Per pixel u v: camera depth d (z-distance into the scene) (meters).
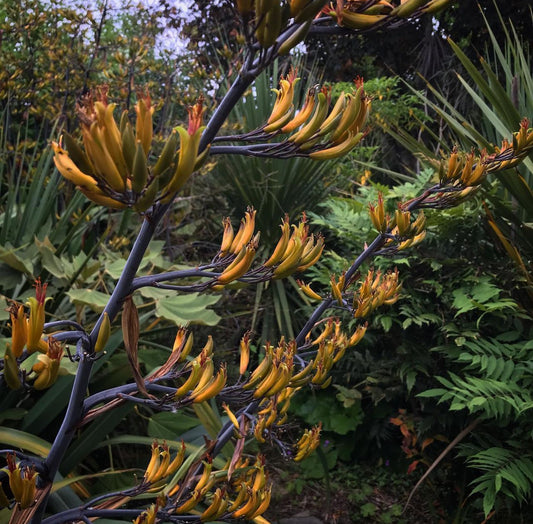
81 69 3.59
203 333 3.10
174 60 3.88
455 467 2.66
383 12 0.82
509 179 2.40
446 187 1.36
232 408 2.38
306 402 3.22
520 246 2.59
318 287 3.90
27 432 1.86
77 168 0.73
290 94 0.86
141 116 0.75
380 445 3.05
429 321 2.78
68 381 1.93
